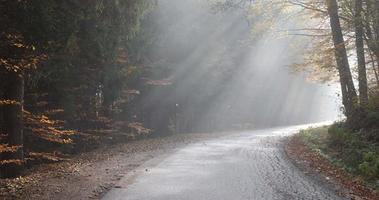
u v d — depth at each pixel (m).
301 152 18.58
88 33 15.23
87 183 11.27
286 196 9.86
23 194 9.73
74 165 14.91
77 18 13.24
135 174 12.83
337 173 13.11
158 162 15.56
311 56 21.48
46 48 12.68
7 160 13.03
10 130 13.41
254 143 23.75
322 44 21.27
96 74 21.06
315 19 22.38
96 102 22.92
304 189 10.62
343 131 18.06
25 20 11.22
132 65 24.69
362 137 16.05
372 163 12.65
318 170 13.59
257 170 13.59
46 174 12.67
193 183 11.44
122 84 23.59
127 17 16.66
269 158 16.61
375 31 18.09
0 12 10.93
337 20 19.69
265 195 9.97
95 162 15.78
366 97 18.56
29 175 13.03
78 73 19.66
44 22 11.51
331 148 17.98
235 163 15.22
